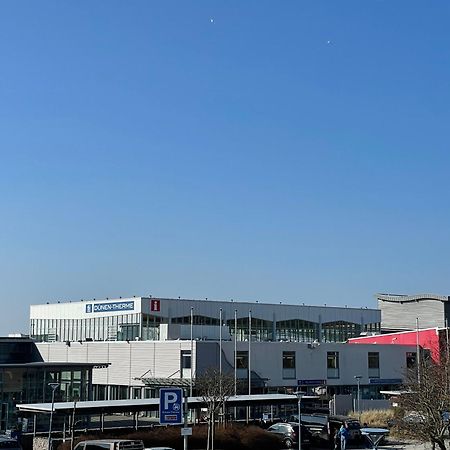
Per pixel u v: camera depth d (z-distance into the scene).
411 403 33.69
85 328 95.38
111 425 52.38
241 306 91.94
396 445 48.66
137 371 72.12
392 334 83.81
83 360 77.38
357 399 69.62
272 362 70.88
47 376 56.81
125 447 31.53
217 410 49.59
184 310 88.31
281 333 94.25
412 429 32.09
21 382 55.25
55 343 80.50
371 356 77.12
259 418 58.16
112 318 90.81
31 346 81.50
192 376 66.44
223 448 44.84
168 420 20.52
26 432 49.25
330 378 74.12
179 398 20.70
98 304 93.44
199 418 52.19
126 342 73.69
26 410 44.06
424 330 80.38
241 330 91.19
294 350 72.44
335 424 49.38
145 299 86.19
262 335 92.81
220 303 90.75
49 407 42.91
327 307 98.44
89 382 59.22
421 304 97.31
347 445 48.44
